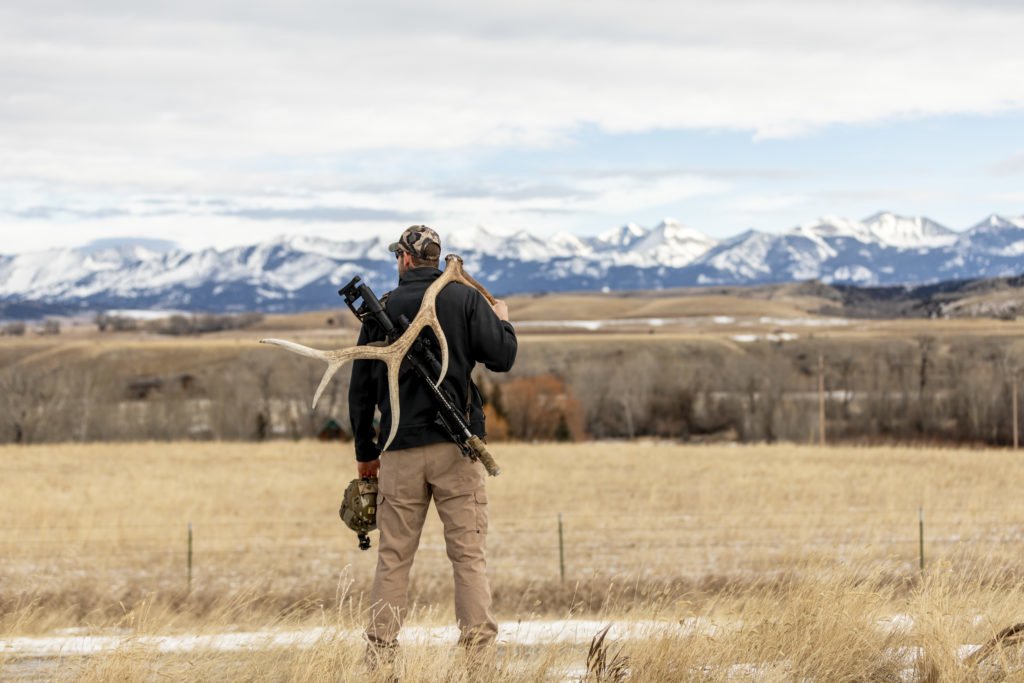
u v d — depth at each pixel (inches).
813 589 315.9
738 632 276.7
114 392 6117.1
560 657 272.1
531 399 4948.3
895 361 6328.7
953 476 2112.5
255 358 6082.7
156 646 272.5
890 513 1434.5
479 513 269.7
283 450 3277.6
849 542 1100.5
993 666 246.7
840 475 2181.3
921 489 1836.9
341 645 264.2
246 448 3356.3
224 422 5319.9
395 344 260.4
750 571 855.7
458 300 269.0
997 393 5132.9
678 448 3287.4
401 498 267.3
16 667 276.4
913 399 5457.7
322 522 1464.1
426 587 773.9
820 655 260.4
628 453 3058.6
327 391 5521.7
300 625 327.9
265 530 1368.1
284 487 2041.1
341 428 4094.5
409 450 266.7
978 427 5068.9
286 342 254.7
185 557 1120.2
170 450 3260.3
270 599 682.8
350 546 1227.9
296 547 1216.2
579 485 2014.0
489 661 253.1
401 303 271.6
